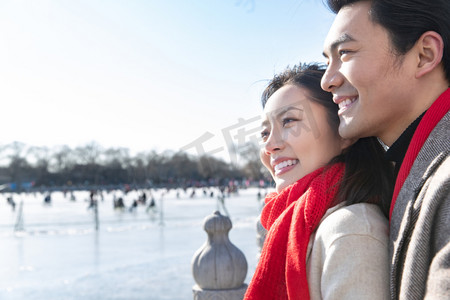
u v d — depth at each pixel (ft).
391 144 4.27
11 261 43.68
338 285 3.79
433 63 3.85
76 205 184.75
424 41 3.88
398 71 3.90
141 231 70.85
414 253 3.41
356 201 4.41
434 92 3.95
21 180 440.45
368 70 3.93
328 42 4.32
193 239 59.77
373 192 4.51
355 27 4.04
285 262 4.52
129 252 48.78
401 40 3.88
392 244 3.81
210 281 11.43
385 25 3.91
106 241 58.65
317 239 4.19
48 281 33.86
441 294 2.98
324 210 4.40
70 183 448.24
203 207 142.51
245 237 56.70
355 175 4.53
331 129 4.98
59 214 123.13
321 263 4.14
